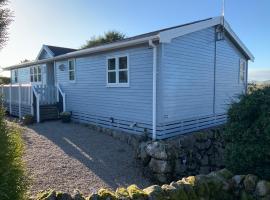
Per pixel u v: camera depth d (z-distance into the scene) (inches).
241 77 589.3
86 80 511.8
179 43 406.6
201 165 369.1
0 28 125.2
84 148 352.2
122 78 432.5
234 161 218.4
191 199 189.8
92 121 497.7
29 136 396.8
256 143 208.8
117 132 414.3
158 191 180.4
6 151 106.3
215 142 413.1
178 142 338.3
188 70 427.5
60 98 568.7
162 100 377.4
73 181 251.4
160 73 375.9
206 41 467.8
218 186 202.8
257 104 213.9
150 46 371.2
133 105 413.7
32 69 773.9
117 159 321.4
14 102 609.9
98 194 170.9
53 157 310.7
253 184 199.0
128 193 176.1
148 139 379.6
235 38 531.2
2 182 101.9
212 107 490.0
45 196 161.6
